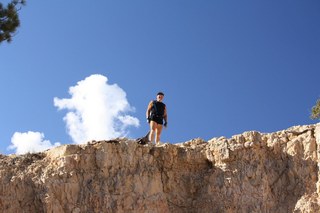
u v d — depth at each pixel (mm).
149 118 16766
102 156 14930
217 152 15141
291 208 14250
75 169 14805
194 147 15609
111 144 15156
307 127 15234
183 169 15453
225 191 14688
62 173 14602
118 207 14391
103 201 14391
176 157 15461
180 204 15023
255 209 14359
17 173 14930
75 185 14570
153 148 15500
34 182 14641
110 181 14734
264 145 15203
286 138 15172
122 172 14883
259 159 15008
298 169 14648
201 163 15445
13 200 14469
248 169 14828
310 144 14742
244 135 15281
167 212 14805
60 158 14922
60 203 14328
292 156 14828
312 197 14156
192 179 15273
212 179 14945
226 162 15023
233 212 14453
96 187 14578
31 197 14531
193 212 14906
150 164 15234
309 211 13906
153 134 16609
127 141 15320
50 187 14398
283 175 14797
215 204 14680
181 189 15195
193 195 15133
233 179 14766
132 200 14578
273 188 14703
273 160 15039
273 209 14375
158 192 14906
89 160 14945
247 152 15062
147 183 14914
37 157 15578
